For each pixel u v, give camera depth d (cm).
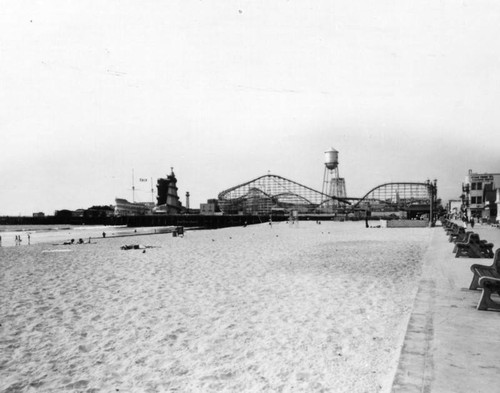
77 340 816
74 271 1805
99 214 14688
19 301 1178
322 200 15300
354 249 2527
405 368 519
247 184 16012
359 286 1253
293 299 1105
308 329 820
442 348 590
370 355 655
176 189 18275
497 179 8712
